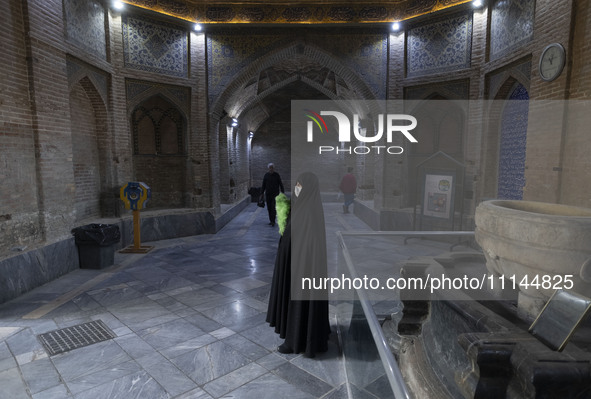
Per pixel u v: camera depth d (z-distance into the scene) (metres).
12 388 2.68
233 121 11.13
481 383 0.87
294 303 3.06
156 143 8.39
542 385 0.76
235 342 3.34
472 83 6.92
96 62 6.45
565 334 0.80
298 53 8.55
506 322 0.96
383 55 8.12
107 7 6.86
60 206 5.40
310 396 2.57
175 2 7.73
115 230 5.82
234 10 8.03
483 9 6.70
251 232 8.62
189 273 5.43
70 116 6.18
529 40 5.38
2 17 4.44
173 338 3.42
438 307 1.26
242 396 2.58
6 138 4.50
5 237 4.49
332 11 8.02
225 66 8.29
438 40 7.41
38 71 4.97
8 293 4.34
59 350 3.21
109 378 2.80
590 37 4.04
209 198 8.55
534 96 5.00
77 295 4.52
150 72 7.60
